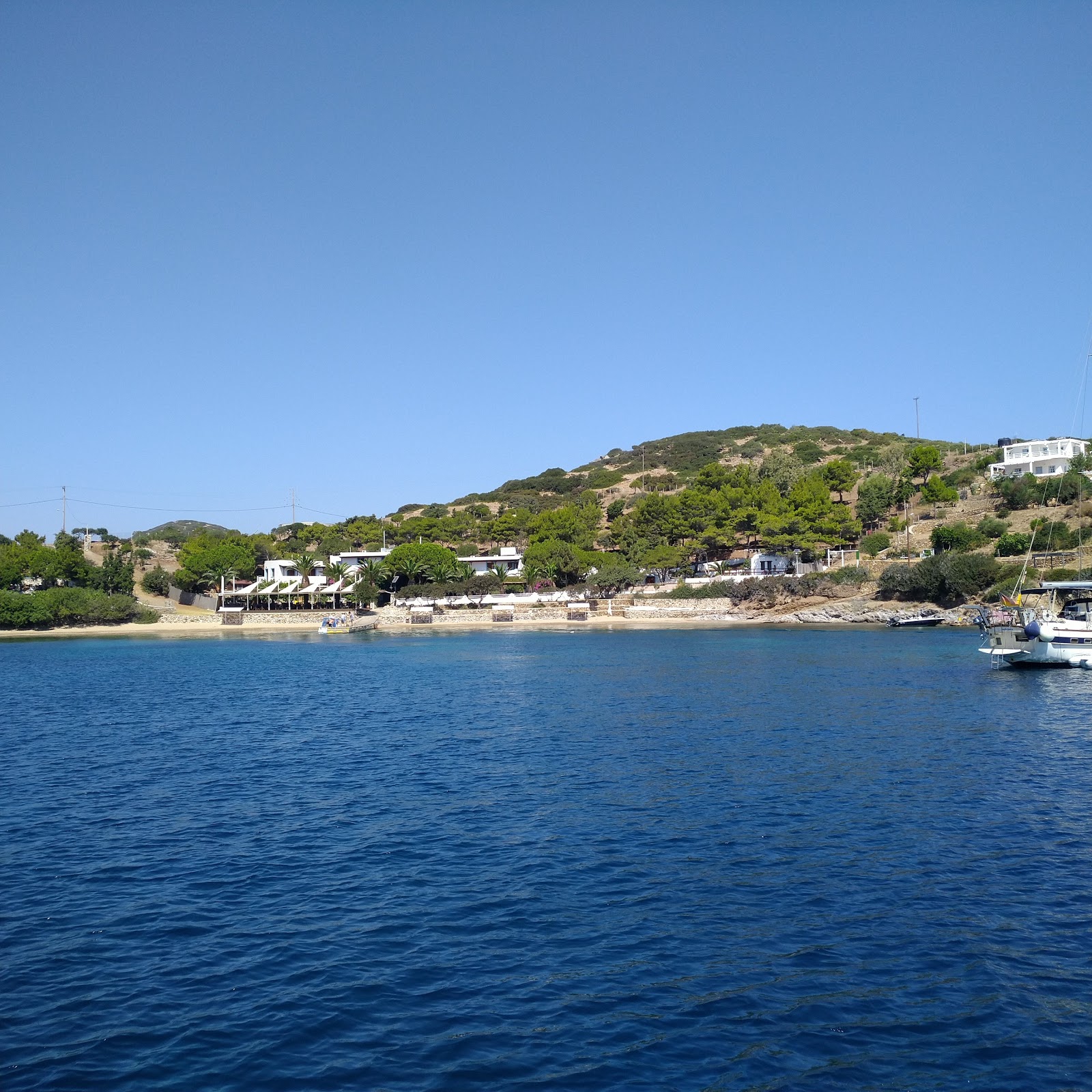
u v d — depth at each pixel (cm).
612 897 2488
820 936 2212
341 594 17750
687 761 4206
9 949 2198
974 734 4772
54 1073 1659
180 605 18338
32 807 3562
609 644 11762
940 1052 1708
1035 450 16512
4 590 16338
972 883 2544
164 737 5238
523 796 3625
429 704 6500
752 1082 1620
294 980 2022
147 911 2433
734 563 16462
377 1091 1602
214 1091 1605
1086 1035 1759
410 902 2480
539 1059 1702
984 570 12294
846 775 3872
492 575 17838
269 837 3112
